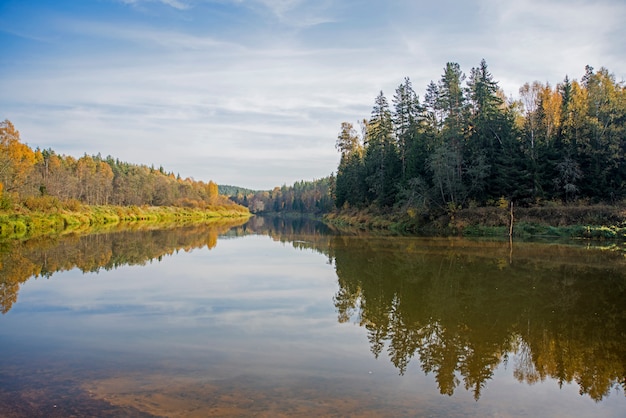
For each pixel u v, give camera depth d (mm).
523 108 55844
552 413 7234
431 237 38844
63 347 10000
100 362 9016
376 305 14383
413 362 9359
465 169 45406
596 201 42375
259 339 10695
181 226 64438
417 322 12445
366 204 66500
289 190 193500
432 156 44438
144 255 27000
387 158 58188
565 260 23734
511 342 10836
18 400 7148
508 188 43375
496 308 14016
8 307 13805
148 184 112875
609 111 46469
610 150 43125
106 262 23750
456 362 9461
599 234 35719
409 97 57125
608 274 19625
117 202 103250
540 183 43219
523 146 46625
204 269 21609
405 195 48125
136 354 9523
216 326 11781
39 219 50750
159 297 15281
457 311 13664
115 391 7516
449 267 21703
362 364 9133
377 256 26125
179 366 8789
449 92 48688
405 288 17031
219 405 7004
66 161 115125
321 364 9070
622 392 8109
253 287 17141
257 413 6738
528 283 17781
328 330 11578
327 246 32344
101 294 15719
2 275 19516
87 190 89375
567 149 44594
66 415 6617
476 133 45156
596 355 9992
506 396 7816
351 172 72000
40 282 18000
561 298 15305
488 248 29594
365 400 7379
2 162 52812
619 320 12734
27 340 10516
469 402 7492
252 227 66500
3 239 36031
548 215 40375
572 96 49750
